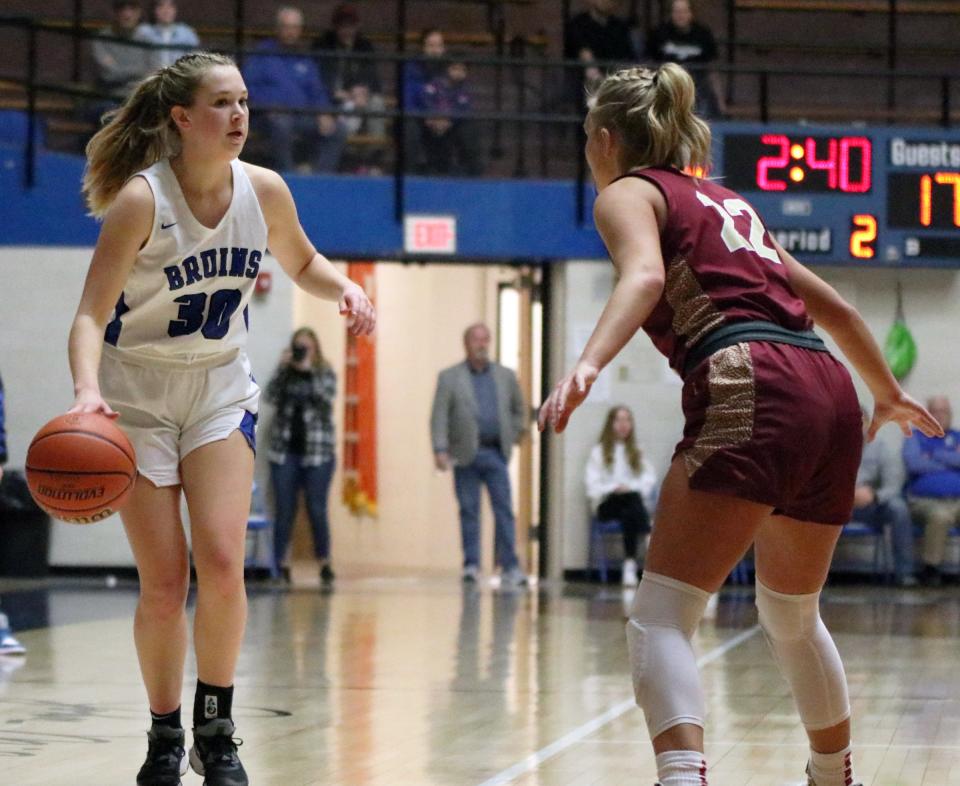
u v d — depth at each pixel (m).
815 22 21.22
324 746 6.13
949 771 5.64
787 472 3.97
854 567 18.34
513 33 20.89
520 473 19.45
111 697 7.56
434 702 7.54
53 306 18.20
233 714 7.04
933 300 18.62
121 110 5.01
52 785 5.21
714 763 5.84
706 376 4.04
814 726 4.54
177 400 4.97
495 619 12.63
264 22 20.84
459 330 21.88
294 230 5.22
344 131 17.69
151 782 5.03
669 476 4.07
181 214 4.84
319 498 17.22
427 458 22.20
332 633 11.22
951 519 17.78
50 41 17.42
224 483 4.94
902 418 4.75
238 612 4.92
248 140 17.50
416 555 22.30
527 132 18.08
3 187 16.95
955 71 20.31
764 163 17.78
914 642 10.98
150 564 4.91
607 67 17.94
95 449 4.53
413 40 20.31
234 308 5.04
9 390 18.19
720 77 18.55
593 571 18.12
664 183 4.23
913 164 17.89
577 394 3.74
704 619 12.89
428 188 17.83
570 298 18.20
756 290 4.15
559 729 6.65
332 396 17.36
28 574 17.70
